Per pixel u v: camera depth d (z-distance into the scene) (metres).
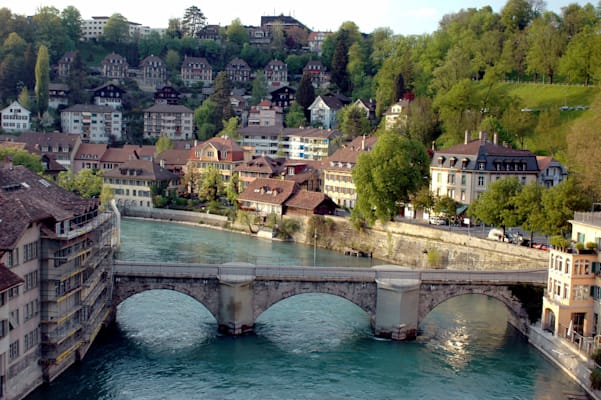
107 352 79.69
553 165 146.00
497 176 139.62
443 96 191.00
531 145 174.38
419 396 70.94
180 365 76.75
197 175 193.75
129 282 86.94
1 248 60.72
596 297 83.44
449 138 179.75
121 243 141.25
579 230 88.44
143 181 185.50
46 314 70.00
